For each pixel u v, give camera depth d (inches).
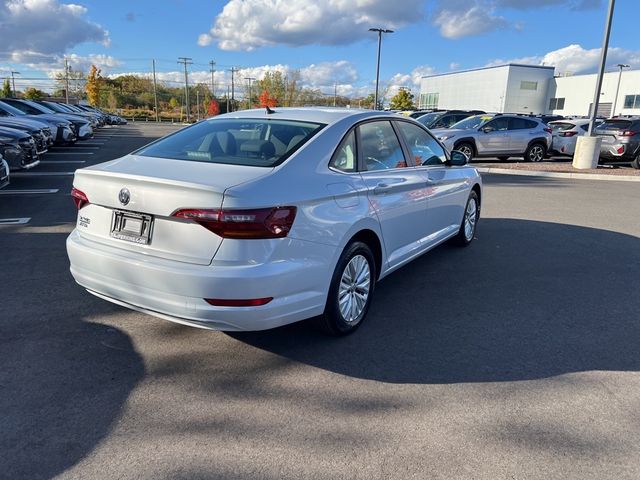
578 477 96.1
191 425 109.3
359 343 149.1
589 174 557.3
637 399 123.0
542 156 695.7
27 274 196.9
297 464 98.1
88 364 132.8
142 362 134.9
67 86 3198.8
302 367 134.7
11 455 98.7
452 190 220.7
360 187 148.9
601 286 203.3
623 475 96.9
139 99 4515.3
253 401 118.7
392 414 114.8
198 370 131.7
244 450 101.8
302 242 126.0
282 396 121.0
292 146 140.2
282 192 122.7
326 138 145.9
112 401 117.0
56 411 112.6
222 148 144.4
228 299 116.3
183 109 4296.3
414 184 180.9
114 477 93.7
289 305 125.6
